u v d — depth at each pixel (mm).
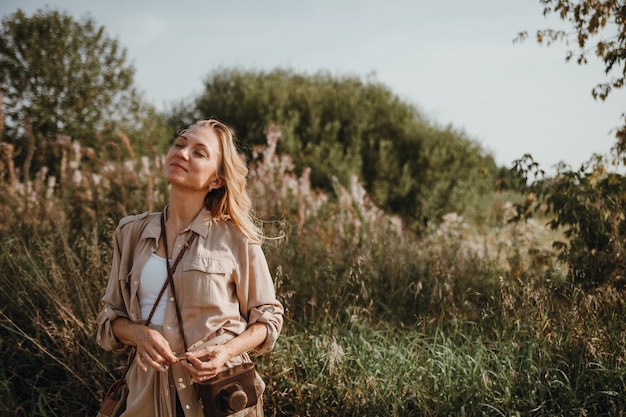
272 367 3684
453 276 5227
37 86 14039
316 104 18547
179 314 2162
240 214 2312
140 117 15430
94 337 3805
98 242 5332
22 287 4238
